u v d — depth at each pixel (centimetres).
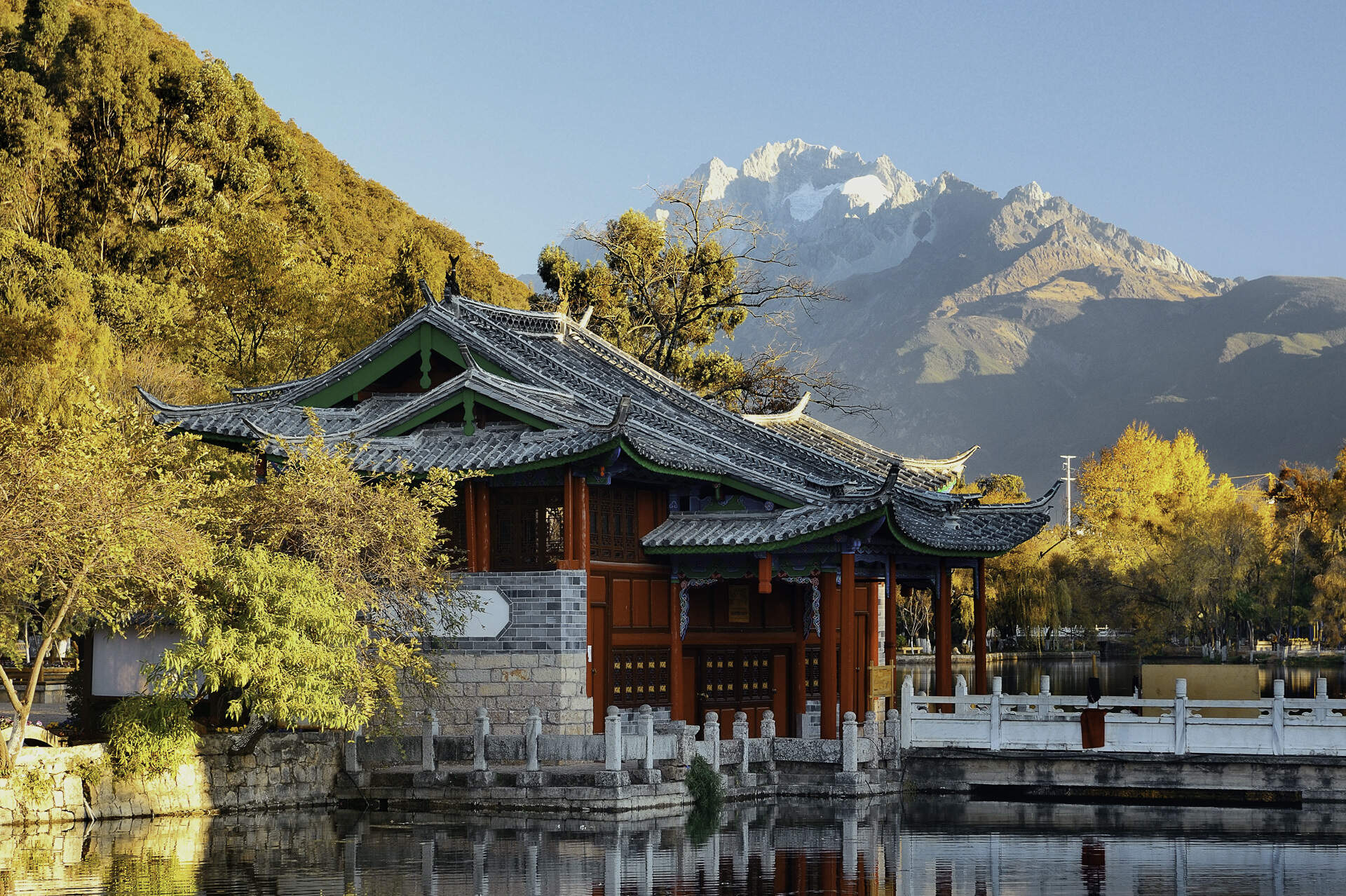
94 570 3059
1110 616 11744
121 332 7831
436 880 2502
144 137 10819
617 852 2819
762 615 4506
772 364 8669
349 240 12606
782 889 2467
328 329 7031
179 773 3328
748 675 4481
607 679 3966
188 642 3153
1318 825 3322
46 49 10794
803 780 3794
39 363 5978
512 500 3919
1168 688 4119
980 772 3903
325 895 2352
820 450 5116
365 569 3594
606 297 8594
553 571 3828
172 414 4303
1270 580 12431
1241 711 4031
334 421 4262
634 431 4028
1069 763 3834
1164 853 2895
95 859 2691
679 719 4175
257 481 4156
